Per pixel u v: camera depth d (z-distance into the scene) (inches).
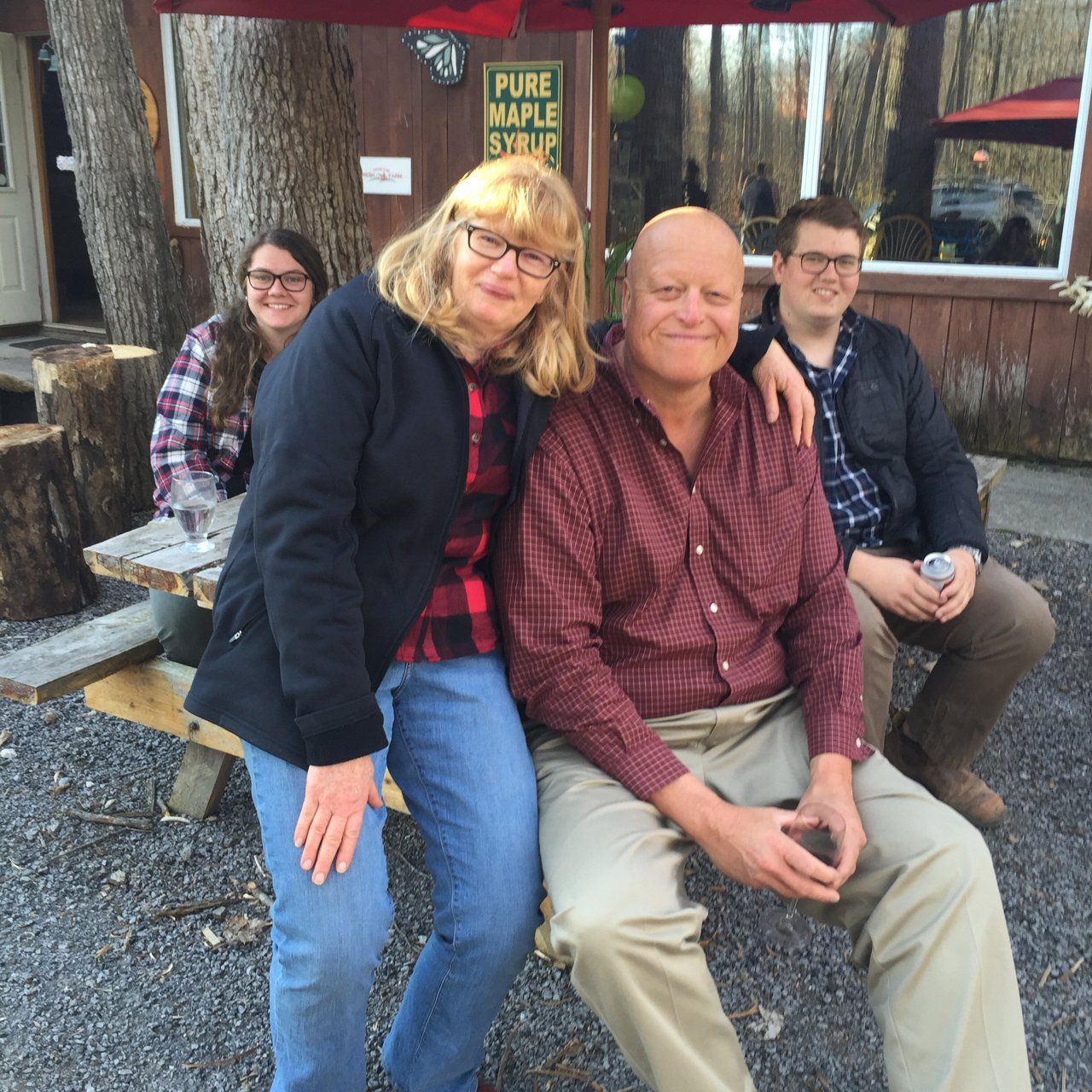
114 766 111.7
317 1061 60.9
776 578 73.7
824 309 98.1
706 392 72.4
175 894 91.7
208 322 118.7
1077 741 118.2
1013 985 59.6
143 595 163.3
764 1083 73.3
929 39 224.5
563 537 67.2
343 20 124.2
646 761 65.3
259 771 61.9
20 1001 79.4
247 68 136.6
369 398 60.1
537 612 67.2
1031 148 220.2
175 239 308.0
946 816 64.2
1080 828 101.7
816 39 233.8
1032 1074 73.4
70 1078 73.0
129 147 200.4
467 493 65.6
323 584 58.2
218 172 149.2
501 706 67.7
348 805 59.0
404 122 267.7
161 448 115.1
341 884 59.3
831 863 62.5
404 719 67.9
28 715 122.5
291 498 58.1
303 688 57.6
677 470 70.4
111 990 80.7
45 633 147.9
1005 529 191.5
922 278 231.3
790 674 76.4
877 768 69.4
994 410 233.1
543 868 63.6
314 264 112.3
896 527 102.8
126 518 179.3
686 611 71.6
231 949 85.5
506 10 133.7
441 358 62.1
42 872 94.2
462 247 61.1
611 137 253.6
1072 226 217.3
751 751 72.9
